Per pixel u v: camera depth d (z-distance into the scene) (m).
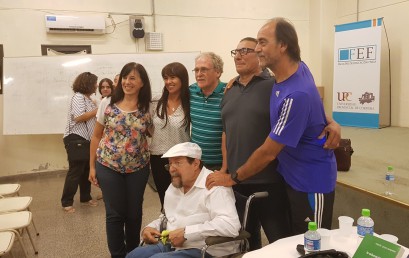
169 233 1.71
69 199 3.60
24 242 2.91
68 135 3.47
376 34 4.89
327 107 6.28
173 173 1.79
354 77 5.21
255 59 1.93
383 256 1.11
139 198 2.34
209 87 2.24
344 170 2.86
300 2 6.23
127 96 2.25
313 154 1.65
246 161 1.87
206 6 5.64
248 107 1.90
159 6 5.38
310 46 6.35
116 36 5.22
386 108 5.52
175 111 2.38
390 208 2.40
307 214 1.70
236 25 5.85
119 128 2.23
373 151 3.63
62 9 4.92
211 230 1.63
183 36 5.57
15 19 4.74
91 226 3.22
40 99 4.72
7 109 4.65
